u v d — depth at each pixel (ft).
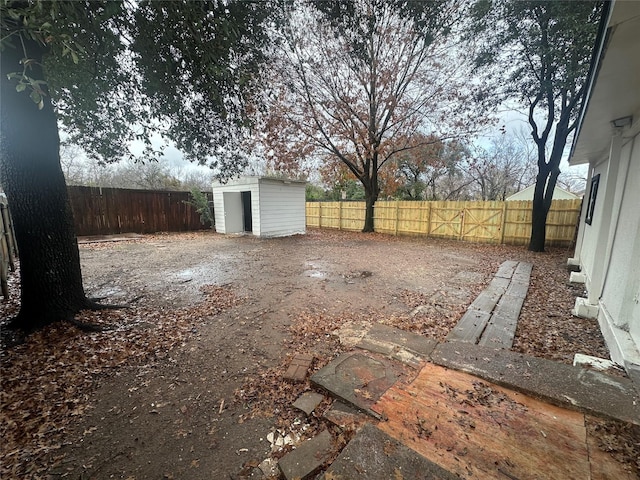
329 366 7.95
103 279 16.98
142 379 7.59
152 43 9.83
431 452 5.01
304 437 5.68
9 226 19.43
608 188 11.03
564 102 23.32
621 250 10.08
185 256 24.39
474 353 8.46
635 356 7.63
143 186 61.16
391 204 41.14
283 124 34.83
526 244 30.58
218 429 5.91
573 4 16.84
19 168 9.16
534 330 10.64
